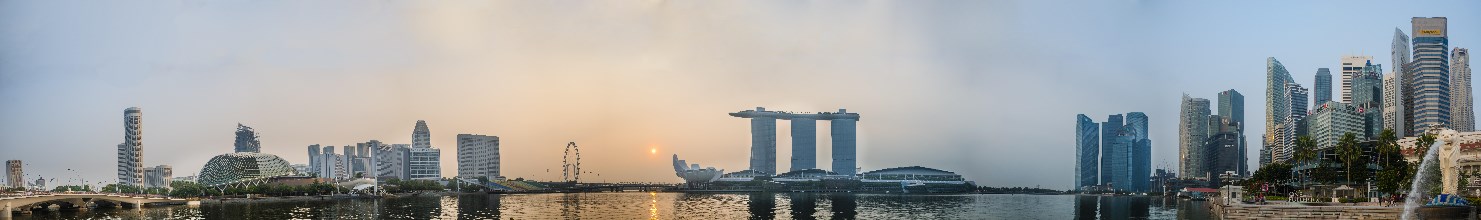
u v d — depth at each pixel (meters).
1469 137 193.88
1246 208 163.25
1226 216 167.88
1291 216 156.75
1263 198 190.25
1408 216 148.25
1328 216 153.62
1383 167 197.88
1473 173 189.75
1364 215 151.50
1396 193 186.12
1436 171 187.38
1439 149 186.62
